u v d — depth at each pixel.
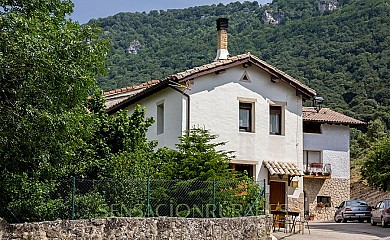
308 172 43.03
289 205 29.09
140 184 18.94
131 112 31.67
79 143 17.27
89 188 18.00
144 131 22.02
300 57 85.25
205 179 21.31
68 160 17.45
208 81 27.84
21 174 15.98
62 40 14.95
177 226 19.05
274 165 28.58
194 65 74.06
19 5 15.48
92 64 15.89
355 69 79.25
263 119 28.92
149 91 29.08
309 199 43.34
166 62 76.38
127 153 20.41
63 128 15.18
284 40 90.12
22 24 14.09
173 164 21.78
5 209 16.11
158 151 22.88
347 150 44.44
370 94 74.88
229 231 20.62
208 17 113.00
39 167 16.11
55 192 17.28
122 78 69.88
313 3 113.25
